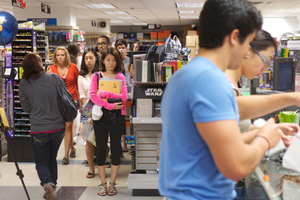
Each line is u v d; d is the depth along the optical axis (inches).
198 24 36.8
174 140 34.7
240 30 34.0
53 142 121.8
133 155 135.6
